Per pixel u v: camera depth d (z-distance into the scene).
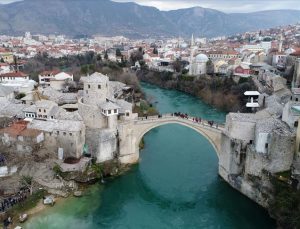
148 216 66.56
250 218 65.62
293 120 68.88
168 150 97.19
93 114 81.75
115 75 163.25
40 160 75.25
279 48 193.50
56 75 137.75
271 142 65.56
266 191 65.31
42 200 67.19
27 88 119.44
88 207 67.25
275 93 105.00
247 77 146.50
